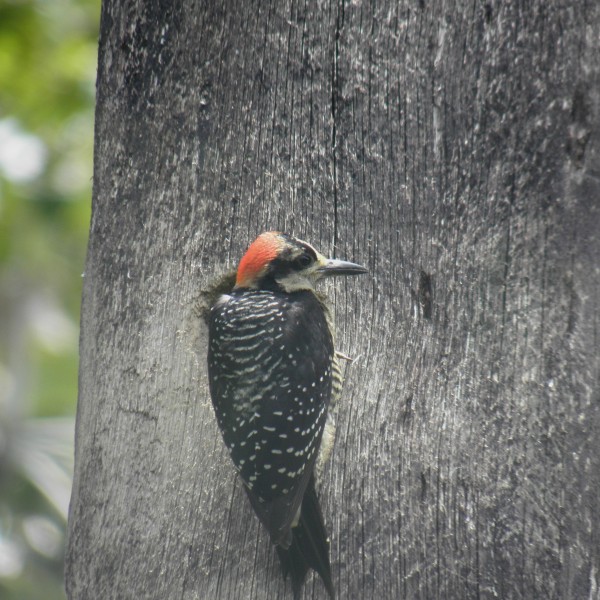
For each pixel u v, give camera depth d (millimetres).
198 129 10781
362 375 9961
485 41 9430
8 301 27391
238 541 9969
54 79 19156
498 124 9336
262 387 9578
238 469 9547
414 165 9812
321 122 10320
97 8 19719
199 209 10734
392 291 9914
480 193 9406
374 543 9508
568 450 8805
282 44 10492
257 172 10578
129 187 11047
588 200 8906
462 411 9312
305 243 10156
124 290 10898
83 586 10555
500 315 9234
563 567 8711
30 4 18656
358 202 10133
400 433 9594
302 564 9398
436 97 9688
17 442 27031
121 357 10797
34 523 26938
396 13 9938
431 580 9219
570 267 8938
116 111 11227
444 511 9258
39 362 28062
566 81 9039
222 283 10742
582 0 9008
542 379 8977
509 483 9008
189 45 10867
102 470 10648
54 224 20828
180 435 10391
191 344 10602
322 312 10180
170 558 10141
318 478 9828
